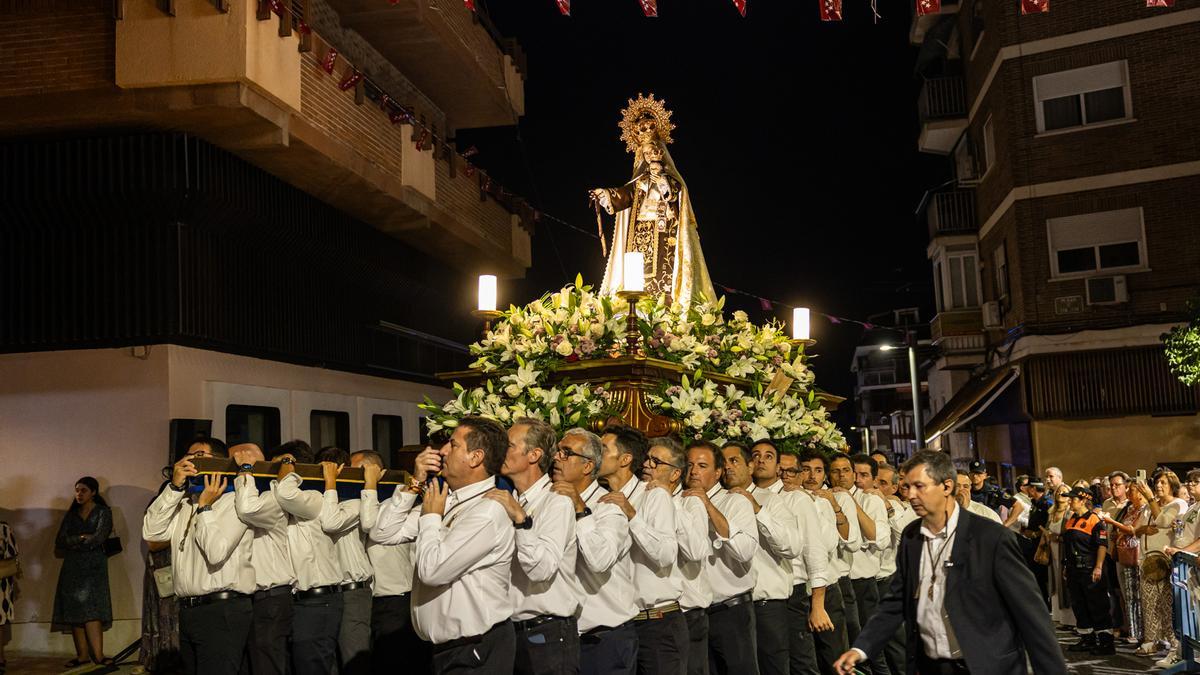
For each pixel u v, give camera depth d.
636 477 6.69
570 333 8.01
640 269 7.84
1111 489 13.26
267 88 9.96
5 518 10.73
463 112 18.52
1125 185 20.34
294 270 13.27
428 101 17.66
